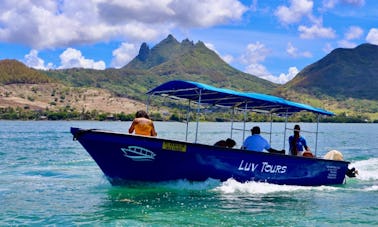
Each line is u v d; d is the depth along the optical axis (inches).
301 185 649.6
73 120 7475.4
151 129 572.4
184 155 552.4
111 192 556.4
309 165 651.5
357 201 550.9
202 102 682.8
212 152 564.4
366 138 2394.2
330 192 618.2
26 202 504.7
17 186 612.1
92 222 421.4
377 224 438.0
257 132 638.5
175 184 573.0
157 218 438.3
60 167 853.8
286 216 462.0
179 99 672.4
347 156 1270.9
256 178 606.2
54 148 1387.8
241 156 583.2
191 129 2977.4
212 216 451.5
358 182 729.6
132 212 460.1
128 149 534.0
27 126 4276.6
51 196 539.5
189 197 534.3
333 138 2386.8
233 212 470.3
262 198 547.2
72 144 1596.9
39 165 889.5
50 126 4315.9
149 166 550.6
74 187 601.3
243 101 662.5
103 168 555.2
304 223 437.4
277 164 616.1
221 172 581.0
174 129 2999.5
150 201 508.7
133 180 564.1
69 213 454.3
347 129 4242.1
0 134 2443.4
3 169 816.9
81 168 836.0
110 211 463.5
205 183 582.2
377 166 996.6
